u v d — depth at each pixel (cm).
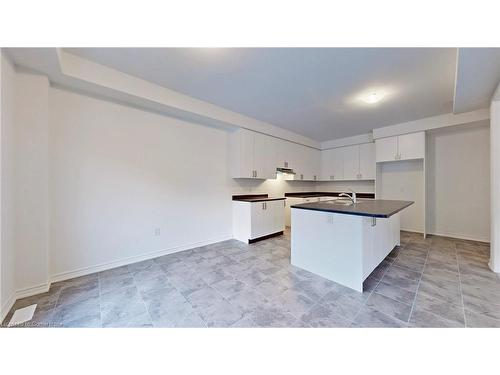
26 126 188
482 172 368
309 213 247
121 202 267
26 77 188
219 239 383
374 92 279
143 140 287
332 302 182
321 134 508
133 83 241
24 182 188
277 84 258
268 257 299
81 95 236
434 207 418
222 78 243
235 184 412
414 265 263
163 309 171
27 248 189
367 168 499
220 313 166
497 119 239
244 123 378
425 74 230
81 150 237
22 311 167
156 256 299
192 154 344
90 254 243
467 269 249
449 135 399
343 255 213
